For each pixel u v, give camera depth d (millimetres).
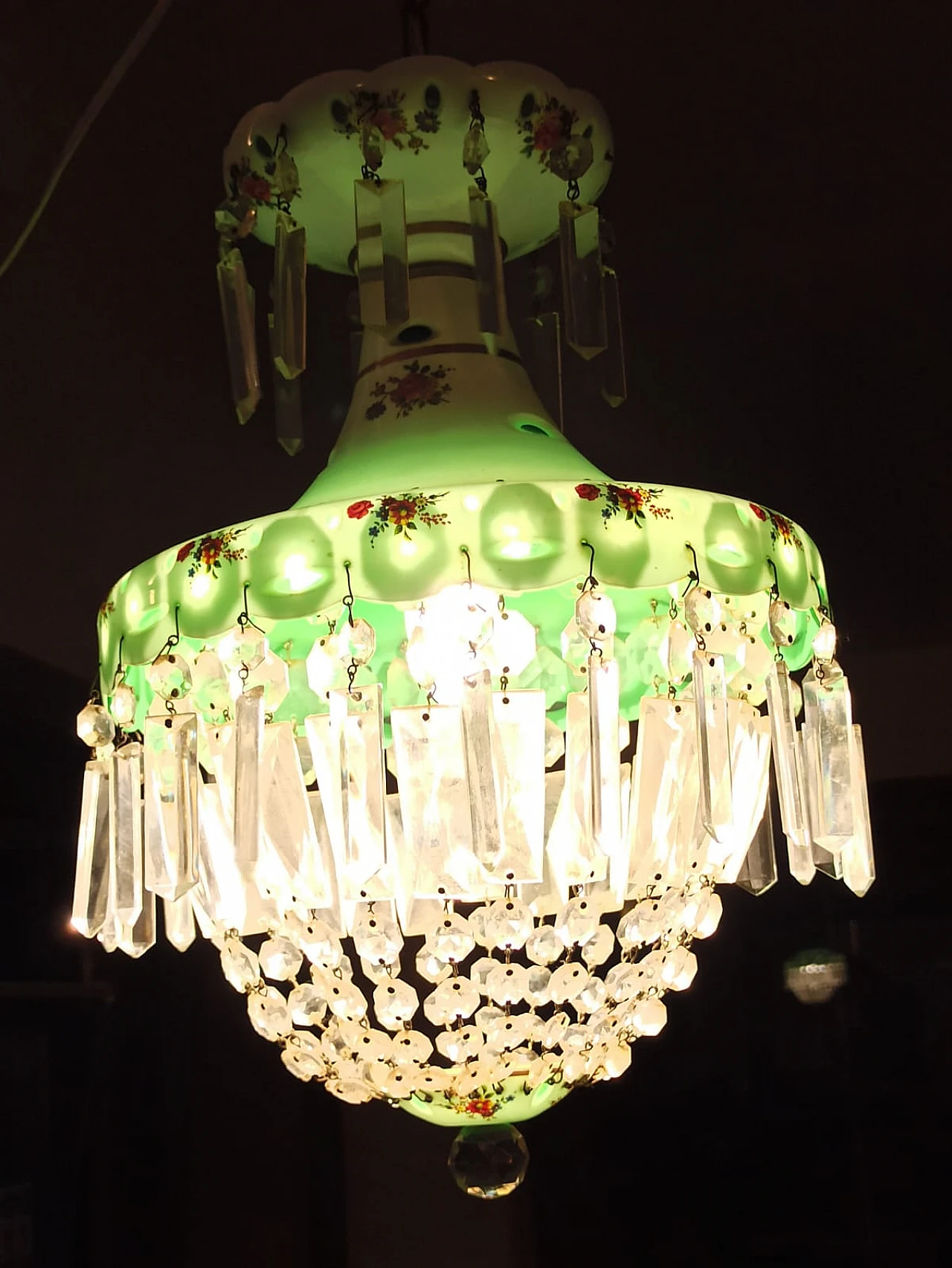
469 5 1182
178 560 789
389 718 874
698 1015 1301
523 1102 840
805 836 780
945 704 1325
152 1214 1271
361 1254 1338
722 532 771
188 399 1397
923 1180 1231
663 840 795
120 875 799
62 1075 1244
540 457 867
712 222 1333
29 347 1320
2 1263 1170
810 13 1163
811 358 1380
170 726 777
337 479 883
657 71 1224
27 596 1314
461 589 733
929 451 1366
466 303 963
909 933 1279
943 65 1186
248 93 1221
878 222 1311
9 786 1278
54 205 1249
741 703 830
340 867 737
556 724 898
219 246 1147
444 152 929
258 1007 832
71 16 1112
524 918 761
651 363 1388
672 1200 1275
